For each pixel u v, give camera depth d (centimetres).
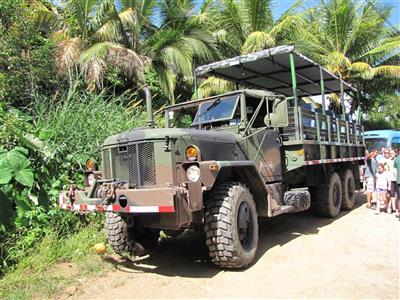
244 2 1822
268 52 748
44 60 995
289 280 484
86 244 607
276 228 773
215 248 511
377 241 652
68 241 609
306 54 1814
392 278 483
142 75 1290
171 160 500
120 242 573
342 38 2134
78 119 804
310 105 850
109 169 559
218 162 501
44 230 611
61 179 693
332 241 658
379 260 552
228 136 600
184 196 468
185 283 487
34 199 636
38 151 675
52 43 1113
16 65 929
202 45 1536
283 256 582
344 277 488
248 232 551
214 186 538
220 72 904
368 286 458
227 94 663
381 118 2830
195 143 533
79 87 1177
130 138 526
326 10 2202
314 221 831
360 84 2253
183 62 1438
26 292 453
